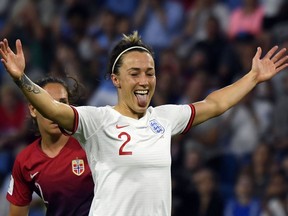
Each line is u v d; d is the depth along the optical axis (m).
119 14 40.28
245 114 32.06
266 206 28.91
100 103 35.66
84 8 42.06
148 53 14.88
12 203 17.78
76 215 17.03
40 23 43.41
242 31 36.12
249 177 29.62
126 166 14.34
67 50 39.84
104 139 14.48
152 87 14.85
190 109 15.55
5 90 36.91
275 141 30.89
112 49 15.12
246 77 16.28
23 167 17.27
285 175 29.34
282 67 16.38
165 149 14.59
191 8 39.72
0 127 36.72
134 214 14.30
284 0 36.09
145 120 14.83
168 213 14.60
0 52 13.97
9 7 44.66
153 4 39.19
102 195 14.40
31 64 40.97
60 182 16.94
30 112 17.83
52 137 17.06
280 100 31.53
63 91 17.36
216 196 29.81
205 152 31.73
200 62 35.91
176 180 30.36
